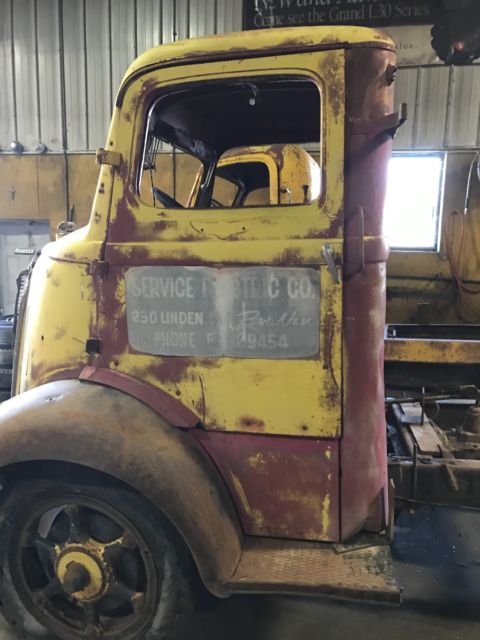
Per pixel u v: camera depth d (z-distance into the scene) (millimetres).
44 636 1725
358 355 1527
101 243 1649
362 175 1481
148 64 1582
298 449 1574
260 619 2006
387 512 1643
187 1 5715
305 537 1611
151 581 1586
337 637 1907
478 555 2412
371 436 1566
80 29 6059
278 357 1553
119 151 1630
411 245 5809
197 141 2279
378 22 5285
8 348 3229
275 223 1526
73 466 1571
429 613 2027
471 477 1924
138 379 1666
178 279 1598
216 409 1614
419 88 5387
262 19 5535
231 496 1640
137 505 1542
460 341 2184
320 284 1497
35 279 1921
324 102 1475
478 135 5402
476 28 4980
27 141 6387
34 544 1709
